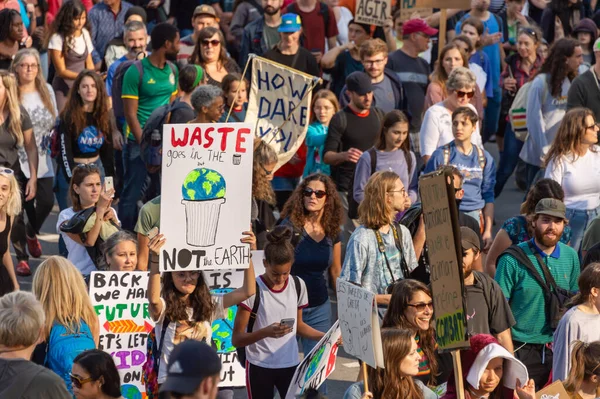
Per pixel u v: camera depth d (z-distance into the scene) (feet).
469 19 148.97
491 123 154.71
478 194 104.22
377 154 102.27
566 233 91.20
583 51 154.30
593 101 117.91
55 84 139.85
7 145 110.63
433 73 126.62
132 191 118.21
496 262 83.76
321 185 83.56
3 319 53.47
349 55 143.23
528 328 77.82
